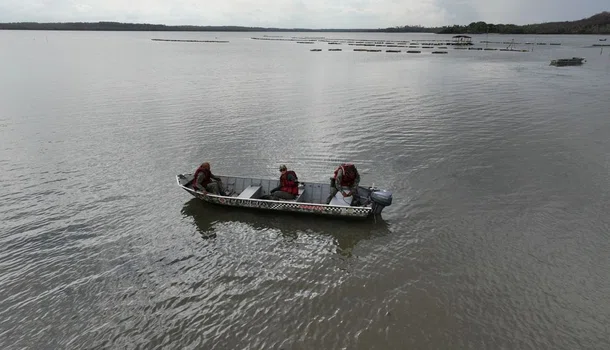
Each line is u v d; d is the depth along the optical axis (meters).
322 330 10.20
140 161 22.59
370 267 12.77
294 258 13.37
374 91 46.47
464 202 16.97
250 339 9.96
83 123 30.64
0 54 103.19
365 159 22.52
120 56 103.44
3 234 14.93
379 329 10.21
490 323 10.36
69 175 20.53
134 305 11.26
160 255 13.65
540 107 35.34
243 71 69.44
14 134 27.58
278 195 16.55
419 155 22.97
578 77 57.06
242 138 26.83
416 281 12.02
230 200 16.20
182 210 16.83
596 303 10.95
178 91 45.97
